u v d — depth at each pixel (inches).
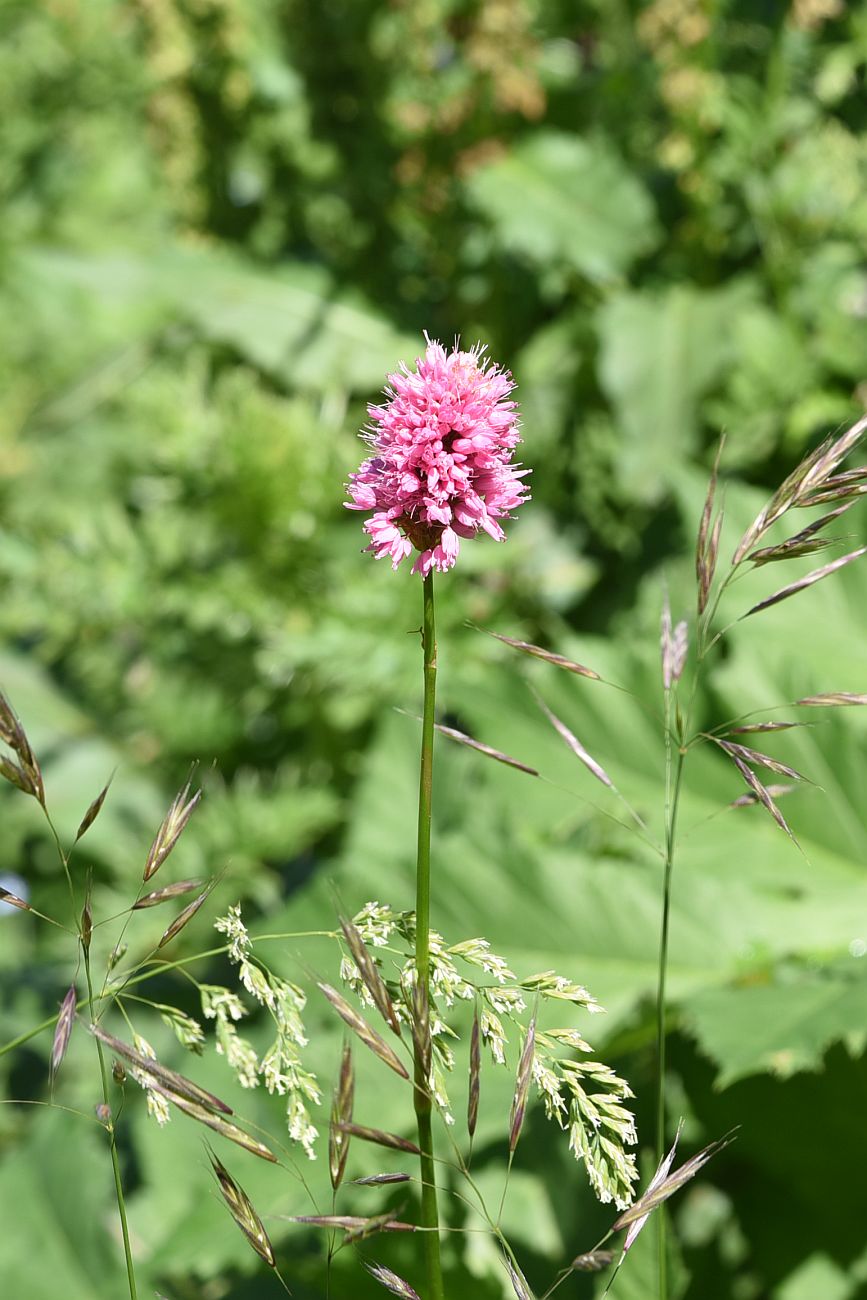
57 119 97.0
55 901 66.9
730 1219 47.8
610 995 42.2
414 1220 40.0
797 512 51.2
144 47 80.0
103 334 84.4
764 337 64.9
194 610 66.0
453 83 75.4
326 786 68.4
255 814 62.9
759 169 68.1
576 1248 44.9
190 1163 50.9
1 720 27.9
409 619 62.2
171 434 68.7
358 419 76.1
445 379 27.5
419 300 81.7
